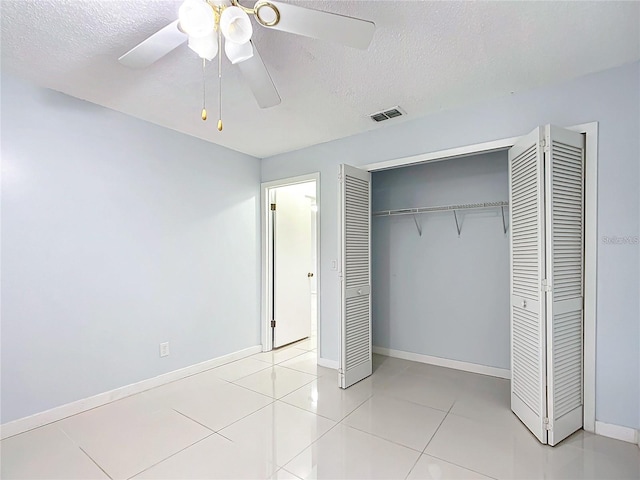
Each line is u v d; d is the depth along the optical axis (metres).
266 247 4.01
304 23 1.34
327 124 3.01
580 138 2.16
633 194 2.04
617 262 2.07
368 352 3.18
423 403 2.61
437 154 2.77
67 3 1.53
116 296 2.69
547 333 2.02
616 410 2.08
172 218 3.10
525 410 2.25
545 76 2.21
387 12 1.62
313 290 7.91
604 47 1.90
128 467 1.85
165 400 2.67
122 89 2.35
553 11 1.61
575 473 1.78
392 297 3.80
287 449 2.02
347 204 2.94
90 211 2.55
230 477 1.78
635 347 2.03
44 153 2.32
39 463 1.88
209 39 1.40
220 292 3.53
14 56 1.95
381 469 1.83
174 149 3.12
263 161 4.03
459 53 1.95
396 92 2.42
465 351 3.35
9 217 2.17
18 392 2.19
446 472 1.80
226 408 2.54
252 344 3.89
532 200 2.13
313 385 2.97
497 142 2.50
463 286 3.36
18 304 2.20
